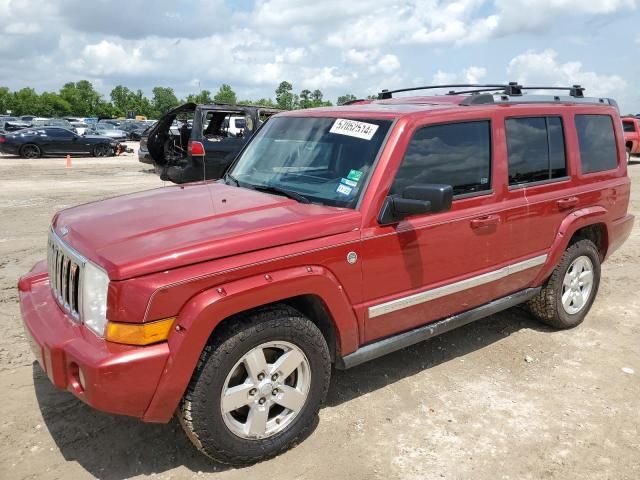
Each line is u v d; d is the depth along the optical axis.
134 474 3.04
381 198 3.43
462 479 3.07
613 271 7.05
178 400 2.79
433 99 4.50
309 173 3.81
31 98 129.75
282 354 3.15
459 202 3.88
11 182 14.40
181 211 3.36
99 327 2.77
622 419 3.69
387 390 3.99
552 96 4.85
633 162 23.61
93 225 3.21
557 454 3.31
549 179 4.62
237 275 2.87
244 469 3.11
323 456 3.24
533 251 4.52
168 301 2.70
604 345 4.84
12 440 3.28
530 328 5.18
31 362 4.21
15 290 5.73
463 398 3.91
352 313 3.37
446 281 3.88
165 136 13.35
